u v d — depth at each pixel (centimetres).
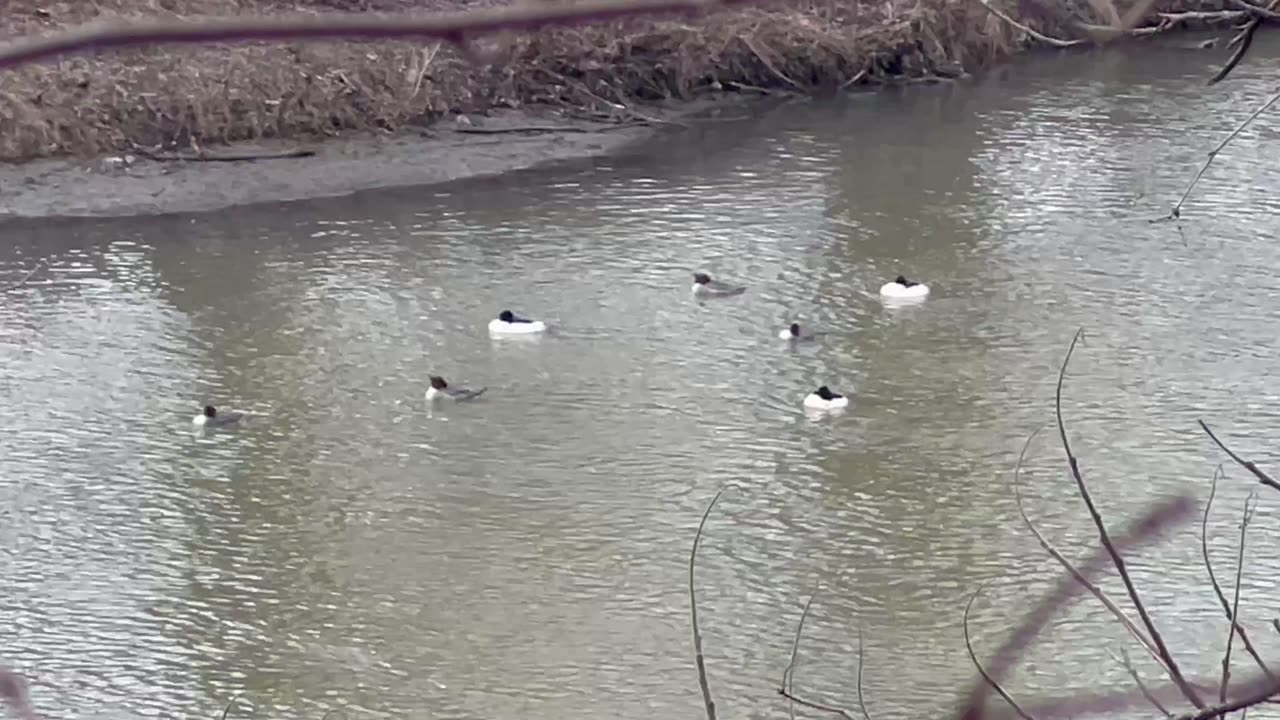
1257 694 391
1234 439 1838
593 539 1700
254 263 2583
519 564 1655
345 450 1936
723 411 1997
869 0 3503
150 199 2872
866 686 1406
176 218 2808
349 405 2058
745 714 1377
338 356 2209
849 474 1823
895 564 1619
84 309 2391
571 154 3097
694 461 1869
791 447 1897
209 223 2784
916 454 1859
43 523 1770
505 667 1470
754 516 1736
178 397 2083
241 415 2028
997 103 3241
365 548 1705
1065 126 3047
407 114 3197
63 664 1497
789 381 2080
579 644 1504
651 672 1453
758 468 1847
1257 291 2262
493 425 1986
